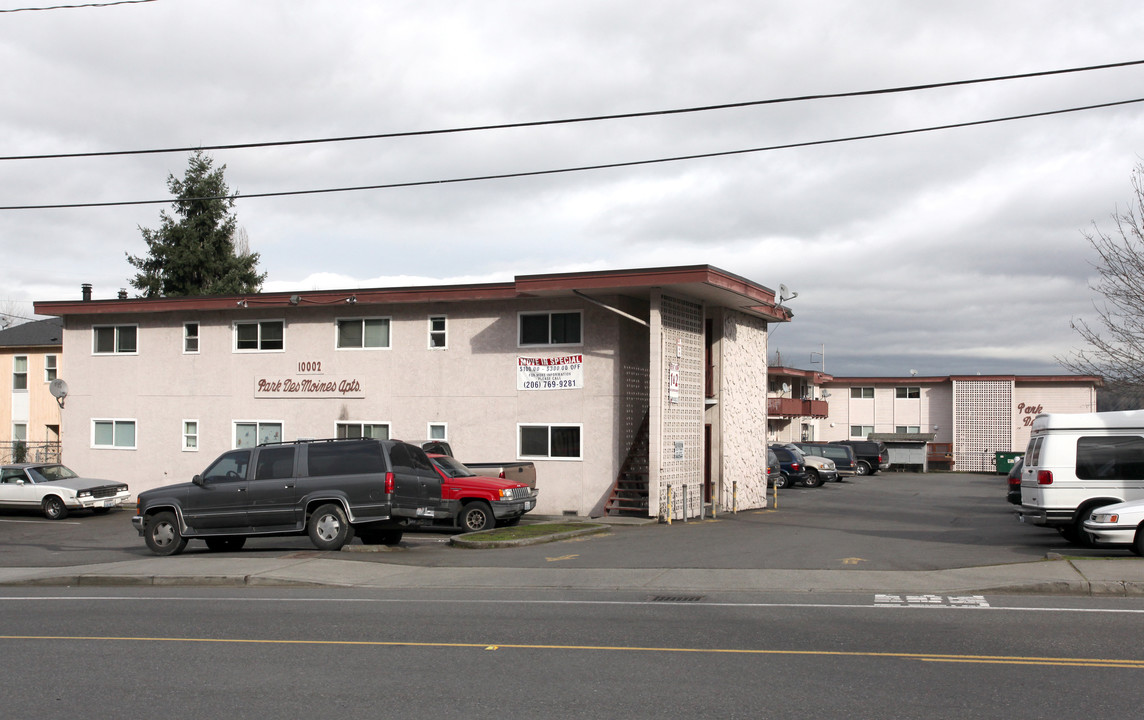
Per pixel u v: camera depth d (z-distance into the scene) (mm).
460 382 28531
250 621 11492
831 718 6996
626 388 26891
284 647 9836
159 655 9547
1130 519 15492
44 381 43469
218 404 31672
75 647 10016
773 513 28734
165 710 7535
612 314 26719
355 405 29781
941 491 41344
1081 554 16359
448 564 16688
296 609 12406
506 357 28016
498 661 9031
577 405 26938
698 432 27375
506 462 26062
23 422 43656
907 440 64812
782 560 16406
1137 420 17812
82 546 21922
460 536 20047
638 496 26234
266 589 14602
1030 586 13062
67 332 33938
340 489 18234
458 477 22781
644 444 27328
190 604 13055
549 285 25469
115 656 9539
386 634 10477
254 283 57375
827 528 23141
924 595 12945
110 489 30672
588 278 25188
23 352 43906
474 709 7375
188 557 18047
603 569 15625
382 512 18172
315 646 9867
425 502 18766
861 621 10992
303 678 8469
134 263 55625
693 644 9742
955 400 66500
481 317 28438
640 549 18484
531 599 13094
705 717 7062
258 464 18578
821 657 9031
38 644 10203
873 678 8180
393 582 14906
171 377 32375
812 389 69250
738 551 17906
